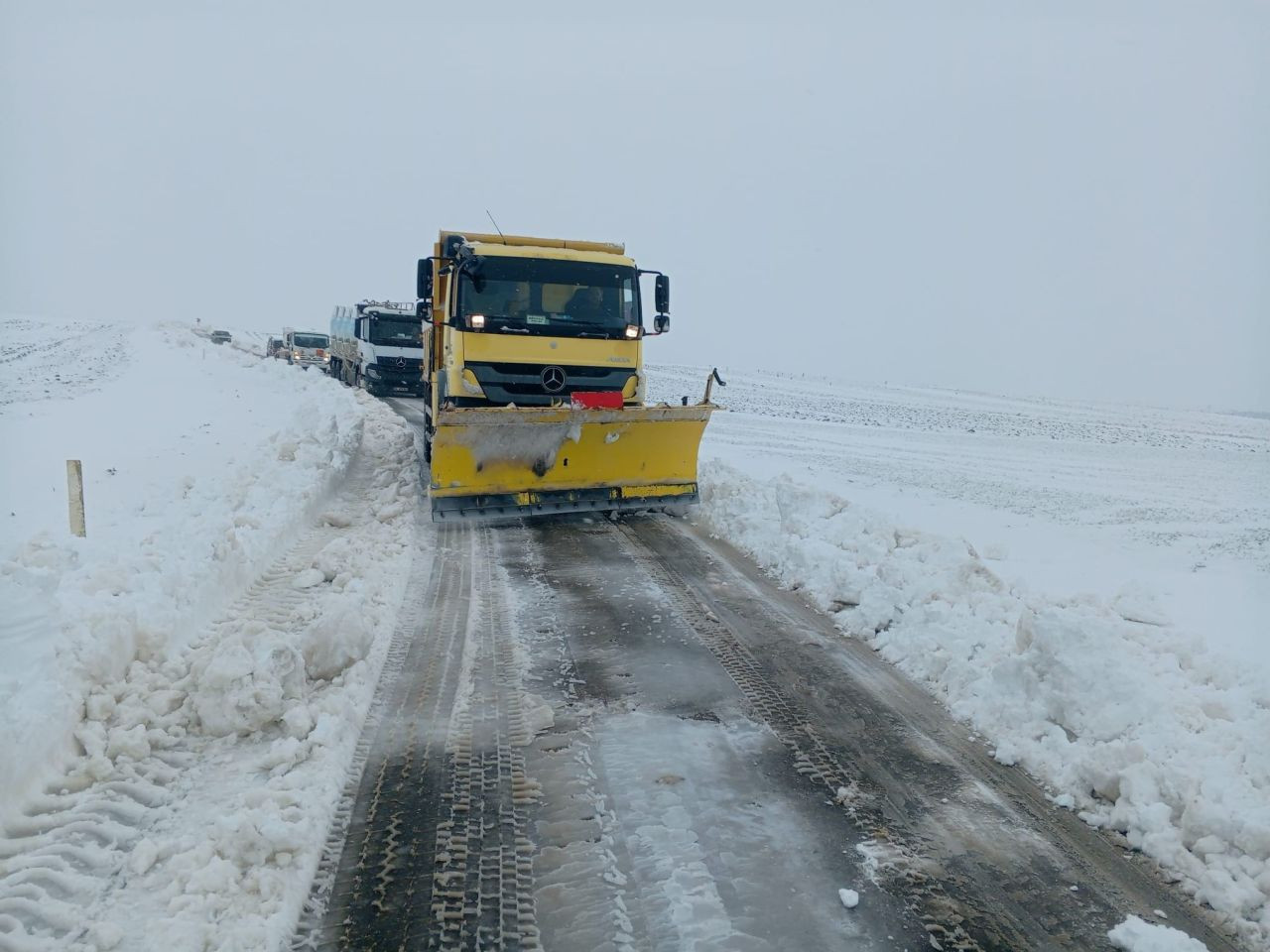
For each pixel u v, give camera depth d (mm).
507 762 4906
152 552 6719
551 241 11828
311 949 3402
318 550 8852
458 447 9875
